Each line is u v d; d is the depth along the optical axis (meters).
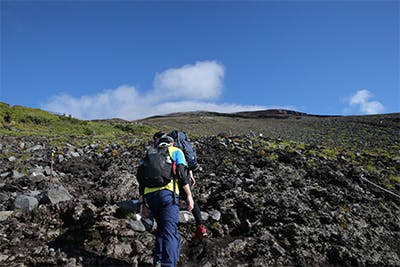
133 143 15.99
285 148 12.23
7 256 4.83
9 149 13.70
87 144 16.16
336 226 6.34
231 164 9.59
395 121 50.75
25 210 6.15
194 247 5.50
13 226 5.56
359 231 6.35
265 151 10.91
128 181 7.97
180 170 4.79
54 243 5.35
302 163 9.67
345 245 5.82
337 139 30.75
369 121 53.38
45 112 28.98
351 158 12.20
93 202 6.91
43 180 8.78
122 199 6.93
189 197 4.77
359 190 8.31
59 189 6.62
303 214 6.43
